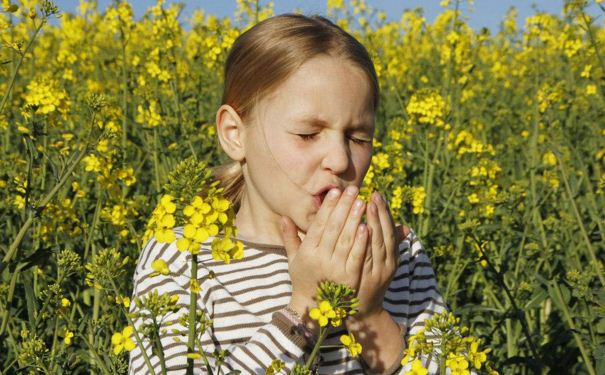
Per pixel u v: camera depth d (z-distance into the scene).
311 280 1.60
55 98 3.89
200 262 1.85
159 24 6.01
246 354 1.57
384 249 1.63
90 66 7.80
